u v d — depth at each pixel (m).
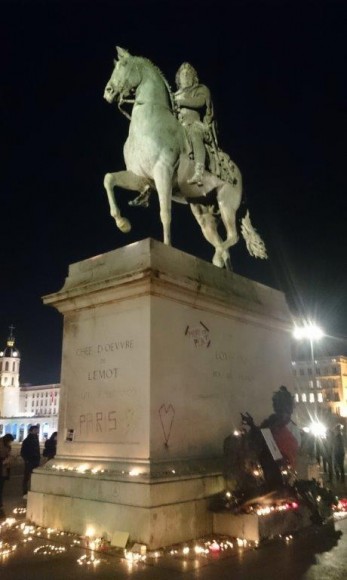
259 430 6.36
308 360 66.62
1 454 8.24
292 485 6.50
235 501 5.82
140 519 5.30
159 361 6.10
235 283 7.91
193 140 7.99
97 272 7.04
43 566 4.74
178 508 5.55
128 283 6.30
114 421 6.20
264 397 7.80
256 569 4.64
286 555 5.09
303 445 8.44
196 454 6.30
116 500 5.60
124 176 7.79
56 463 6.66
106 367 6.50
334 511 7.39
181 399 6.29
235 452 6.12
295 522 6.16
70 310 7.14
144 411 5.89
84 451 6.45
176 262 6.85
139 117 7.62
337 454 12.41
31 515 6.56
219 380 6.99
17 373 107.06
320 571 4.58
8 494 10.37
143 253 6.54
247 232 9.41
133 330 6.28
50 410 104.56
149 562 4.82
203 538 5.68
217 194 8.77
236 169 9.02
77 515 5.94
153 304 6.21
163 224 7.21
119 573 4.53
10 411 103.06
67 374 7.02
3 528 6.25
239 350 7.53
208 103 8.62
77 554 5.11
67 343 7.14
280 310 8.70
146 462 5.66
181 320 6.59
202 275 7.21
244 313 7.68
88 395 6.63
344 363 65.00
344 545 5.46
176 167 7.73
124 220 7.58
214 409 6.77
